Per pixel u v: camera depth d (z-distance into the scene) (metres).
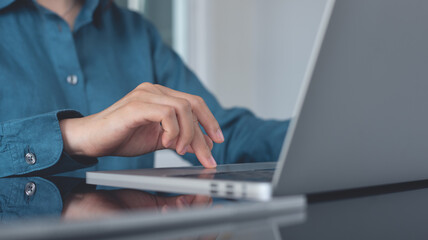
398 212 0.27
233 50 2.94
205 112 0.62
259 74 3.02
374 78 0.30
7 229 0.17
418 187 0.38
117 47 1.17
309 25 2.75
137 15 1.28
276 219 0.24
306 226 0.22
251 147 0.94
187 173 0.43
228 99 2.94
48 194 0.37
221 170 0.46
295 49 2.83
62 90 1.02
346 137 0.30
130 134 0.61
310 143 0.28
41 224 0.18
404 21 0.31
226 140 1.00
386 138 0.33
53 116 0.61
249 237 0.20
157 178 0.40
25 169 0.60
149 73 1.18
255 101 3.04
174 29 2.71
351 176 0.32
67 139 0.61
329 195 0.32
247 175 0.39
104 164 1.06
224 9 2.88
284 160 0.27
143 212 0.22
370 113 0.31
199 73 2.80
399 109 0.33
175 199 0.29
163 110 0.55
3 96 0.93
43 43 1.03
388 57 0.31
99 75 1.09
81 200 0.32
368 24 0.29
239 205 0.25
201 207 0.24
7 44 0.97
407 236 0.21
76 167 0.63
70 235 0.19
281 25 2.90
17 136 0.60
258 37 3.02
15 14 1.01
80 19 1.09
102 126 0.59
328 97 0.28
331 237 0.20
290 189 0.28
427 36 0.33
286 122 0.94
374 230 0.22
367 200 0.31
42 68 1.00
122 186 0.41
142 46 1.20
